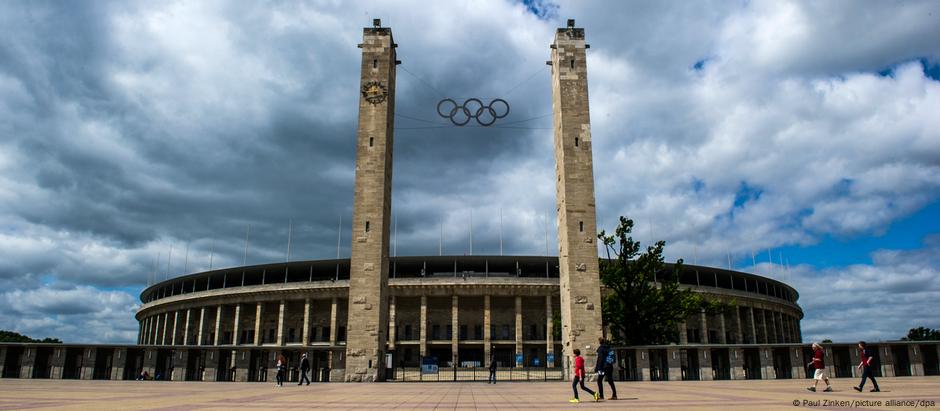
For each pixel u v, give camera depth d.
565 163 55.06
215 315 104.38
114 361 48.28
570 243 53.19
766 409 19.11
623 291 59.81
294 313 97.06
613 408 20.75
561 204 55.91
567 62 58.03
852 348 48.12
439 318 94.75
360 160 54.53
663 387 36.12
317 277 103.81
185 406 21.42
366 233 52.75
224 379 50.31
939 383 34.94
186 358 49.12
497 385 43.00
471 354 93.56
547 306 92.44
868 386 33.00
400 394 30.97
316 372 50.69
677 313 59.84
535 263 99.81
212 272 105.12
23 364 47.91
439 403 24.16
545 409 20.73
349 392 32.97
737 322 101.06
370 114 55.72
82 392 29.70
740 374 47.47
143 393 29.80
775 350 49.47
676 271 63.19
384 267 53.31
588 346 50.88
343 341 92.81
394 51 59.75
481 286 92.38
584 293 52.16
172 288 113.31
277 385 41.41
